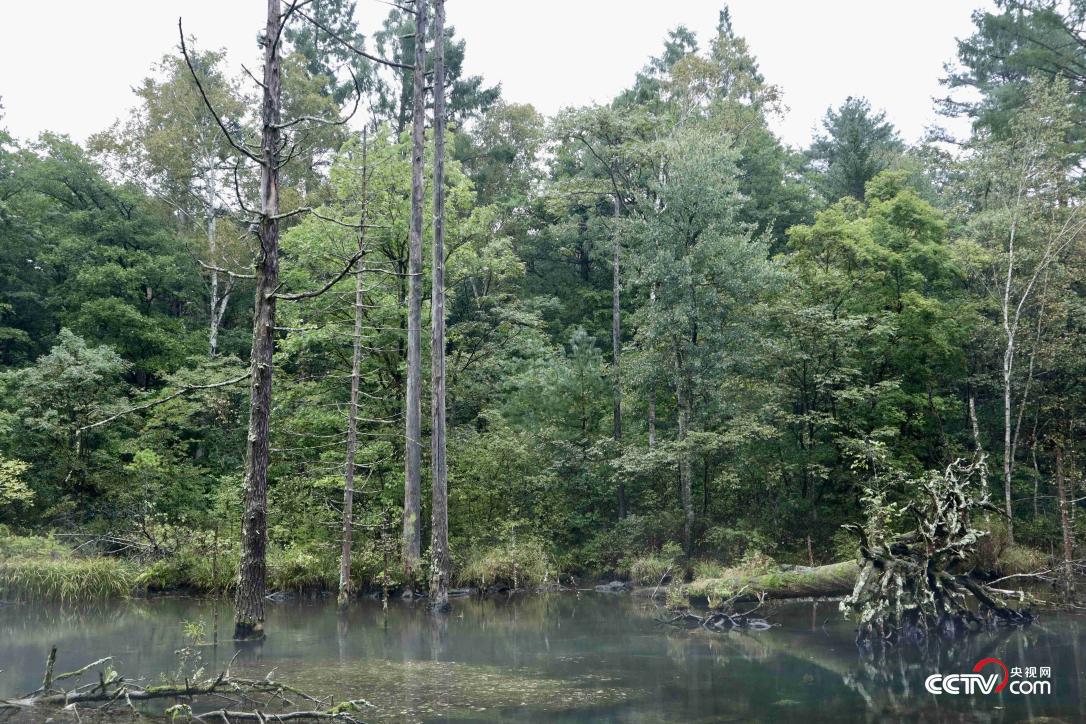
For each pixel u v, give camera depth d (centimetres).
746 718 959
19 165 3762
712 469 2855
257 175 3781
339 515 2444
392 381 2748
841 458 2792
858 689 1119
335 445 2688
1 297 3422
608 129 3103
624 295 4162
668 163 2928
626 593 2545
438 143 2234
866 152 4453
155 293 3684
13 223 3381
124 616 1869
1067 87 2797
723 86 4003
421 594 2283
